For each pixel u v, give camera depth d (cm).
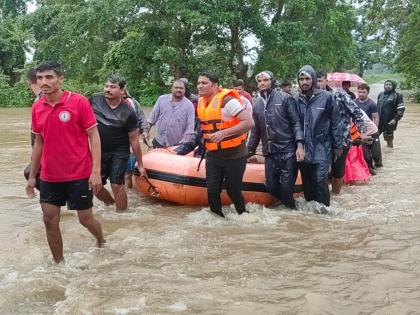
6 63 4306
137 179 736
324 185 678
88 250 524
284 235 577
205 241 554
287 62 2745
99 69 3353
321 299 398
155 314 379
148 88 3109
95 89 3322
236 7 2605
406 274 452
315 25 2898
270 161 689
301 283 435
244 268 471
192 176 696
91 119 459
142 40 2762
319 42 2902
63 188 469
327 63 2967
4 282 440
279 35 2662
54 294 418
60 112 448
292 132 682
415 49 3653
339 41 2980
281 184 686
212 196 641
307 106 674
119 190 675
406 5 3428
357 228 600
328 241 552
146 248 529
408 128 1788
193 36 2867
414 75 3712
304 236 572
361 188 827
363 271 461
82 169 464
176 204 729
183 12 2539
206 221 634
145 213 676
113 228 606
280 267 473
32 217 659
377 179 899
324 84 778
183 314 379
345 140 750
